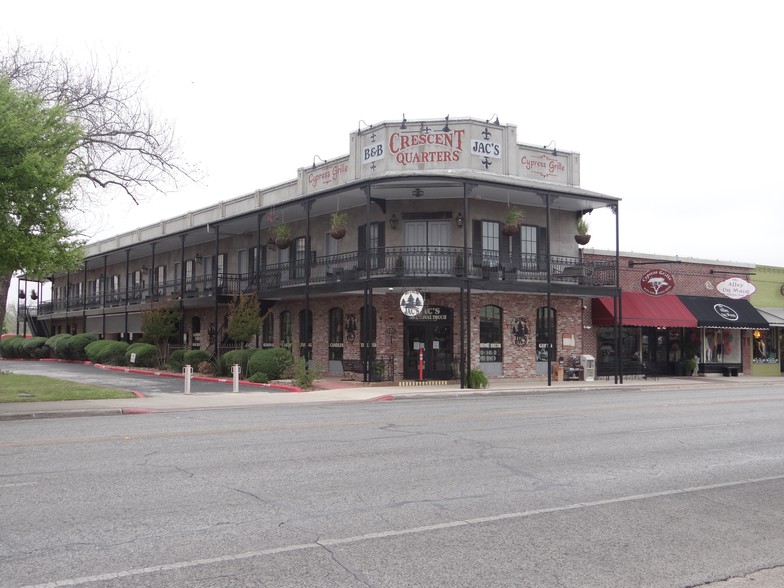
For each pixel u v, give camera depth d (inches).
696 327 1438.2
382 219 1165.1
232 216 1327.5
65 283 2453.2
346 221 1168.8
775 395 957.2
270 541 250.4
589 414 676.7
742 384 1237.7
